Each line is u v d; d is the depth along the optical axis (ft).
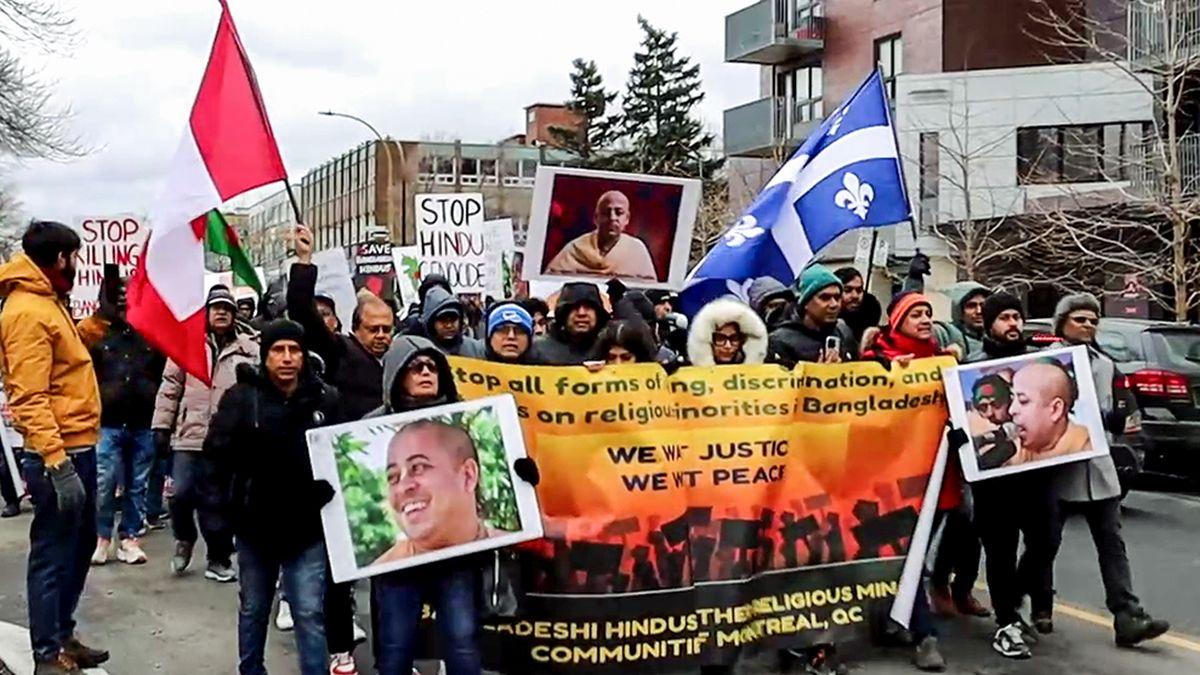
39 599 19.34
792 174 25.67
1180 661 21.48
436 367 17.38
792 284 26.14
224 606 25.86
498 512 17.01
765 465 19.85
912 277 30.99
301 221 21.36
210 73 20.72
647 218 23.54
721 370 19.85
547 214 23.13
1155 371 40.75
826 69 113.29
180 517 28.73
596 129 199.93
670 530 19.12
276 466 17.47
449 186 236.43
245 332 28.76
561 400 18.95
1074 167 87.76
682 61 193.57
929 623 21.07
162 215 20.15
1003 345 22.00
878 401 20.66
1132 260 71.67
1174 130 68.69
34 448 18.92
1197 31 69.31
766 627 19.93
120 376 30.12
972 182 90.53
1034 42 96.53
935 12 98.58
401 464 16.87
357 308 22.57
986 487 22.08
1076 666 21.17
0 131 84.23
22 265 19.39
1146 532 34.09
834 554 20.31
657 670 19.01
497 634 18.69
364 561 16.63
